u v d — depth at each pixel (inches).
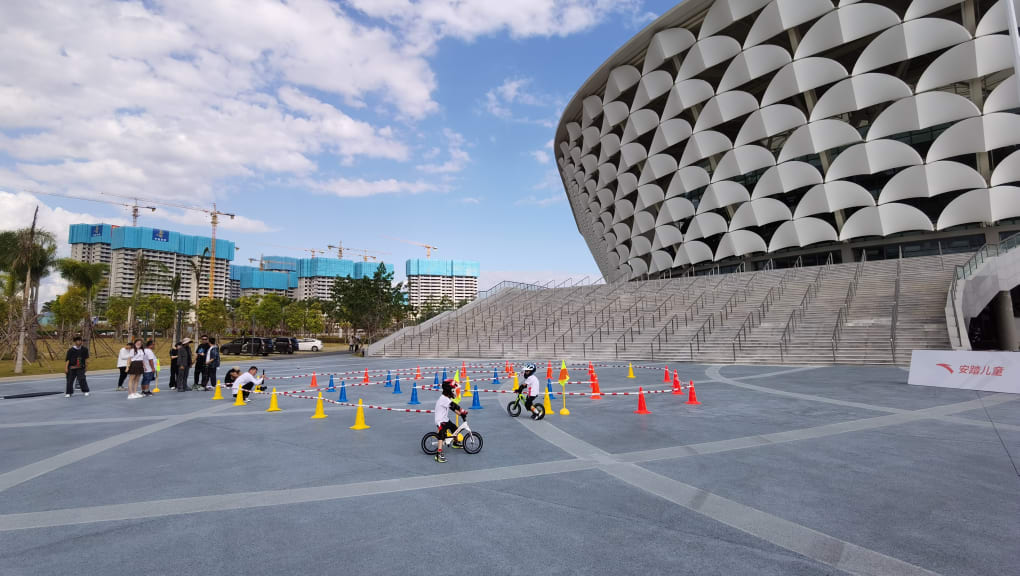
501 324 1517.0
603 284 1747.0
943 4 1194.0
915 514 196.2
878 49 1263.5
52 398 581.3
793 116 1411.2
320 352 2092.8
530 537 179.5
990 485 229.5
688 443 320.2
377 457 295.1
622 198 2066.9
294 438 349.1
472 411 458.9
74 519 201.2
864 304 997.2
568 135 2534.5
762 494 221.9
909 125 1269.7
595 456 291.7
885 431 343.0
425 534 182.9
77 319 2076.8
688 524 189.9
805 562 157.6
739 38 1617.9
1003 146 1181.1
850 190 1375.5
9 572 155.2
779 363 866.8
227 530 188.4
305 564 159.5
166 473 265.6
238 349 1742.1
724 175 1594.5
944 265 1075.9
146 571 155.6
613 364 957.8
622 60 1795.0
